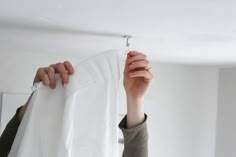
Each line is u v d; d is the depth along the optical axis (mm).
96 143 580
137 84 688
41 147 565
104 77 594
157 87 2102
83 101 585
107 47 1444
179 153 2160
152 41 1263
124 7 795
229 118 2117
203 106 2203
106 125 586
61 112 580
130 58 638
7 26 1110
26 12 899
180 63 2061
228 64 1959
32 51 1745
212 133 2191
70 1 768
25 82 1742
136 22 954
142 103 701
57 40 1338
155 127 2092
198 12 816
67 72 585
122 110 1858
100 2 762
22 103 1706
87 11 852
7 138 625
